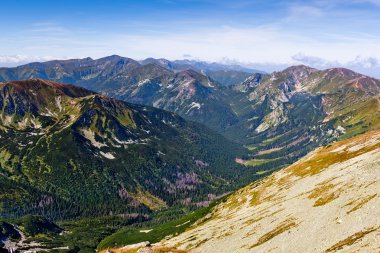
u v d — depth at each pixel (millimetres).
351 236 71875
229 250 107562
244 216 151000
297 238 87625
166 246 141375
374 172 103688
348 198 93750
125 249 141250
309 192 124250
